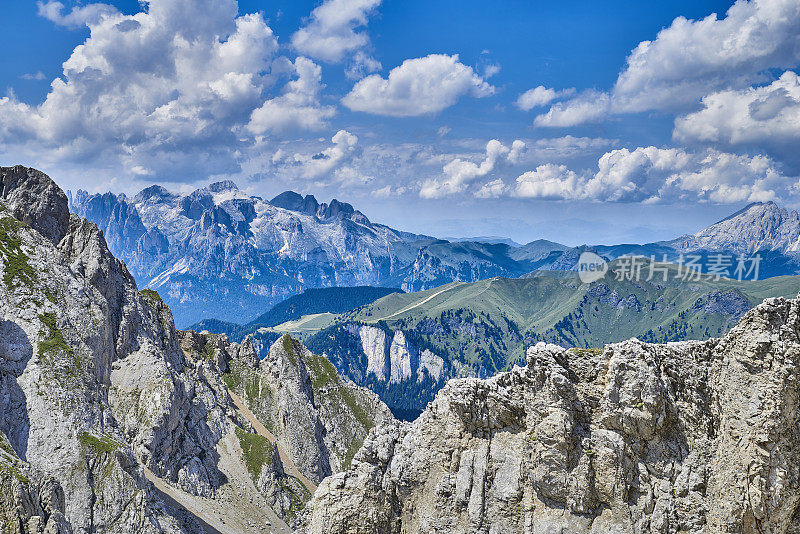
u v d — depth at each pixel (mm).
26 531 109688
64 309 178375
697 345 65375
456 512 68625
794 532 58844
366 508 72000
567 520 64625
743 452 59594
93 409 157250
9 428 144875
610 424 64375
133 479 149250
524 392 68750
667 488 62594
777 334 59719
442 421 71375
